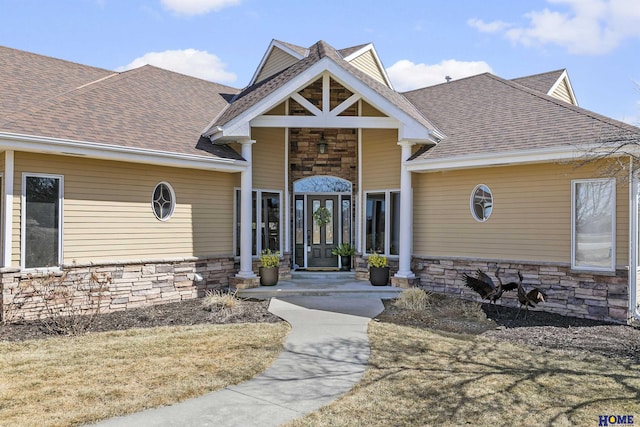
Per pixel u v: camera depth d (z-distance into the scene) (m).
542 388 5.35
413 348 7.02
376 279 12.05
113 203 9.84
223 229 12.00
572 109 10.80
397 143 11.91
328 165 13.80
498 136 10.83
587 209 9.41
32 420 4.43
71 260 9.20
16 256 8.50
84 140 8.86
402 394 5.16
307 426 4.35
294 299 10.91
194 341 7.35
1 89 10.02
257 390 5.28
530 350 6.94
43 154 8.86
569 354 6.75
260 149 12.90
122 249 9.96
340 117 11.59
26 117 8.80
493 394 5.16
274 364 6.23
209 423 4.40
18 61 11.80
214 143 11.76
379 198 13.10
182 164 10.37
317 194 14.27
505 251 10.56
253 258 12.51
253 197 12.73
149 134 10.48
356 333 7.90
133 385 5.39
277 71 15.73
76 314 9.03
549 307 9.80
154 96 12.77
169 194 10.89
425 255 11.95
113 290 9.74
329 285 12.05
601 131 9.16
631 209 8.70
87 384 5.41
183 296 10.98
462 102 13.67
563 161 9.23
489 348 7.02
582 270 9.34
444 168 10.98
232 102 14.66
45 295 8.73
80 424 4.36
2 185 8.60
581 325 8.66
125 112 11.03
